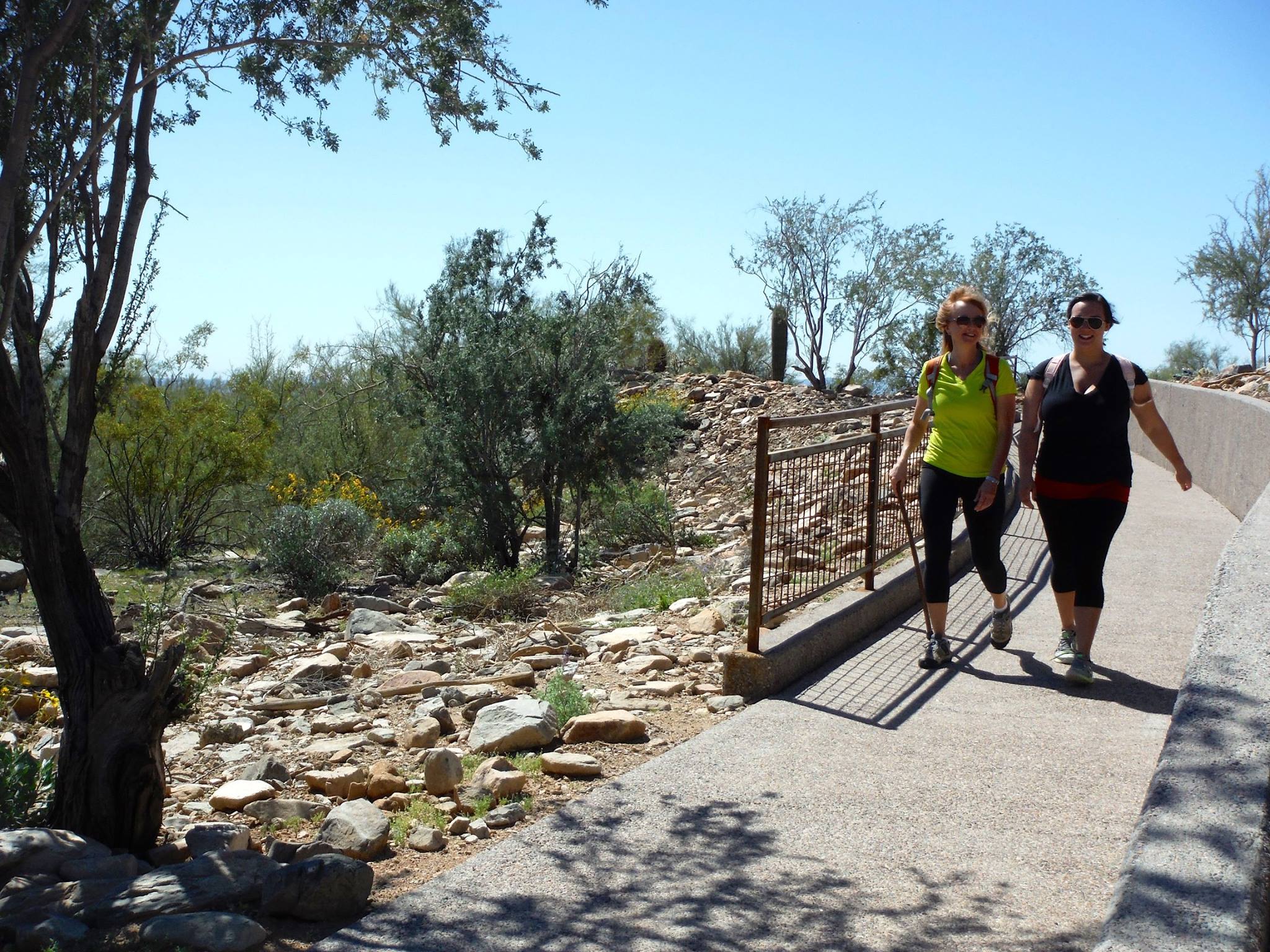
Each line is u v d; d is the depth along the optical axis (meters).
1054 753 4.76
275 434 16.58
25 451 4.13
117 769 4.29
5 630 8.80
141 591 11.01
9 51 4.38
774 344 29.06
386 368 15.15
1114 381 5.62
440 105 5.50
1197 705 3.13
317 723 6.29
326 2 5.26
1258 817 2.66
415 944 3.34
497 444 13.53
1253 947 2.29
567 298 13.89
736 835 4.07
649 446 13.98
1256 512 4.95
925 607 6.14
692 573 11.00
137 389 14.51
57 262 4.48
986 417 6.01
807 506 7.12
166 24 4.84
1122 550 9.00
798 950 3.27
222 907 3.73
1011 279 29.02
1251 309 29.73
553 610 10.35
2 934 3.51
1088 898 3.53
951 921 3.41
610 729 5.45
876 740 5.00
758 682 5.79
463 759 5.35
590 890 3.69
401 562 13.29
